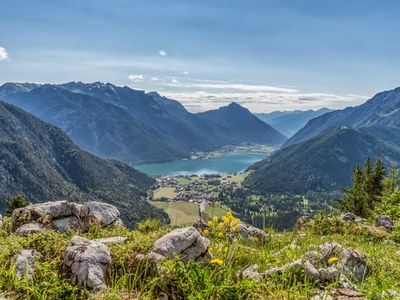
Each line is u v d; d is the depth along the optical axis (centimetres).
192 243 385
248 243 562
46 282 308
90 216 634
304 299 320
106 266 347
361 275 406
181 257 371
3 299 291
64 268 346
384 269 434
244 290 312
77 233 547
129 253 369
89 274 325
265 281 356
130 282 330
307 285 344
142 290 311
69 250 353
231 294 306
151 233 468
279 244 593
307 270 366
